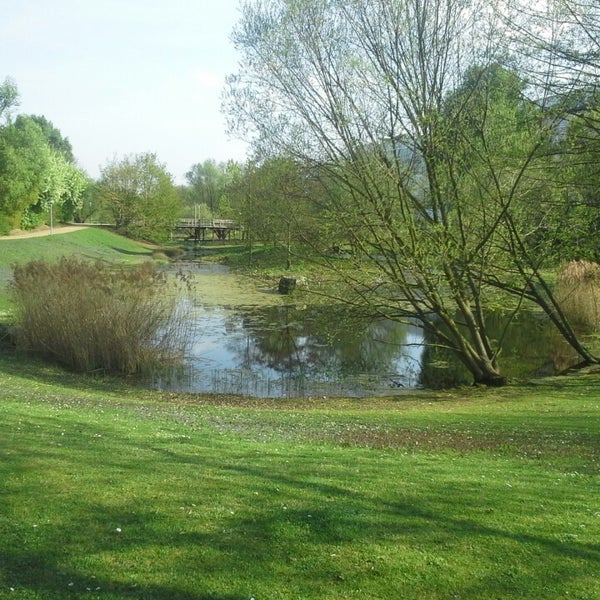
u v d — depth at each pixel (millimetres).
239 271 29312
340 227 16906
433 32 16453
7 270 39438
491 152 16203
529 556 4746
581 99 15242
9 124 55812
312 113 17000
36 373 17906
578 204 16234
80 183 81875
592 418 12562
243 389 18359
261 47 16875
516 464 8477
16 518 4957
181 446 8352
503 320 28766
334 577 4242
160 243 80062
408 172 16969
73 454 7074
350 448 9367
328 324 19484
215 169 110938
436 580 4270
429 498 6164
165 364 19953
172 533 4840
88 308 19172
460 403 15812
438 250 16219
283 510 5457
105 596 3865
